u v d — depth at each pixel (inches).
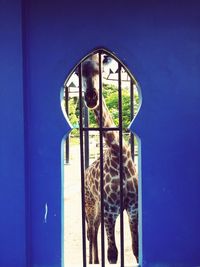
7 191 148.6
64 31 149.7
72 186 458.0
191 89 151.5
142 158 151.6
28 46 149.6
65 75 150.6
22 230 149.2
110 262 206.1
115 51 150.3
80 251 258.4
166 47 150.6
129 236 290.5
